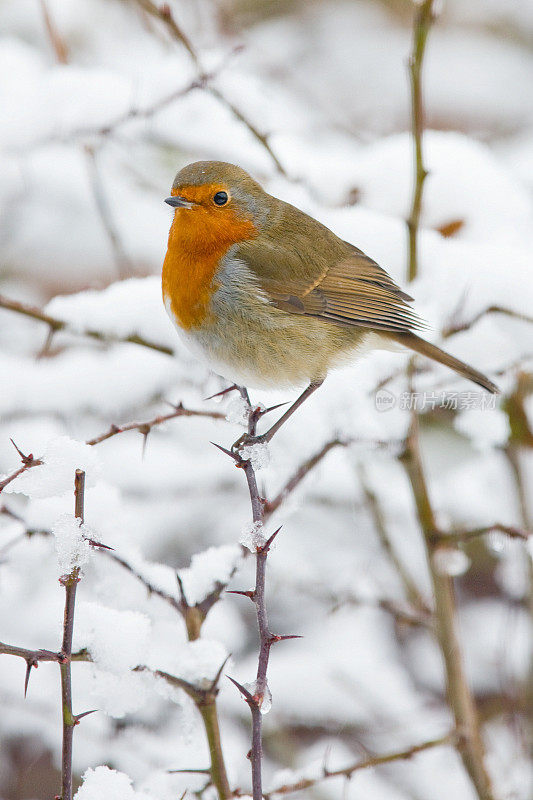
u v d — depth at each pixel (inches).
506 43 537.3
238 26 475.5
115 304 314.0
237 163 385.7
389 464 417.7
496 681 399.9
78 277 442.6
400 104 519.8
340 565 410.6
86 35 462.6
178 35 334.0
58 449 191.0
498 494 410.9
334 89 517.7
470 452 429.4
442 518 332.5
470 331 343.0
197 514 416.2
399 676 398.3
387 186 380.8
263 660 183.0
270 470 299.1
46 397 340.2
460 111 523.8
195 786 248.2
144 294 318.7
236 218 294.4
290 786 251.0
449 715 385.7
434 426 437.1
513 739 349.1
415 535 426.0
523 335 337.7
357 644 401.1
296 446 301.1
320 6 526.3
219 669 218.7
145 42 471.2
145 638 213.0
